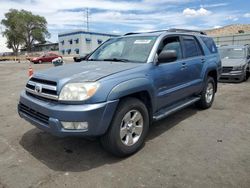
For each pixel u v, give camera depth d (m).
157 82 4.08
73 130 3.13
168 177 3.11
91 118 3.12
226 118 5.48
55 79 3.35
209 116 5.64
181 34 5.18
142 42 4.48
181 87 4.81
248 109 6.22
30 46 85.00
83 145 4.08
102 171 3.29
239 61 10.90
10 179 3.12
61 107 3.15
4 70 20.14
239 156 3.65
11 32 80.75
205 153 3.76
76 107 3.11
